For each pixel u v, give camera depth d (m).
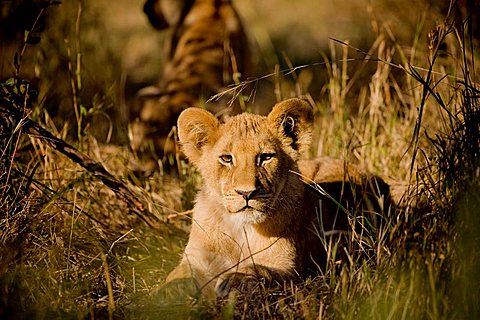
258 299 8.44
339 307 7.95
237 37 18.23
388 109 13.33
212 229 9.55
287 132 9.78
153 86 18.23
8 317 7.92
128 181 11.75
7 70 14.49
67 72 15.31
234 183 9.09
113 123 15.23
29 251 9.20
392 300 7.82
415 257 8.02
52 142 10.70
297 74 18.80
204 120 9.67
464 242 8.05
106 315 8.26
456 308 7.66
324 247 9.80
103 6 19.81
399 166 12.28
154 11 19.06
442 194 8.81
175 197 12.57
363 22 16.89
